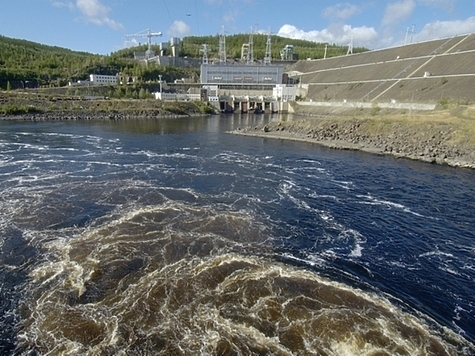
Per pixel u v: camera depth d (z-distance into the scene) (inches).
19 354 539.2
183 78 7810.0
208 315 630.5
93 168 1754.4
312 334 590.2
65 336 574.9
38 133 2979.8
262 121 4798.2
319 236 1020.5
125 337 573.0
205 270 784.9
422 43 5846.5
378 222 1145.4
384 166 2018.9
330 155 2369.6
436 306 706.8
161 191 1382.9
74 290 698.2
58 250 858.1
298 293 713.0
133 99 5644.7
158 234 966.4
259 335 583.2
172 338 572.4
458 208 1294.3
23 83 5949.8
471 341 606.9
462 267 869.8
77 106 4611.2
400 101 4404.5
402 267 859.4
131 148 2434.8
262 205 1268.5
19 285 713.0
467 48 4699.8
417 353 560.7
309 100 6279.5
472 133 2223.2
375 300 709.3
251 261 840.3
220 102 6555.1
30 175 1560.0
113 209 1151.0
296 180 1668.3
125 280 735.7
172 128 3769.7
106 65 7411.4
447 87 4109.3
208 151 2436.0
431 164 2075.5
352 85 5940.0
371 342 578.6
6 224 1001.5
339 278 790.5
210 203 1261.1
